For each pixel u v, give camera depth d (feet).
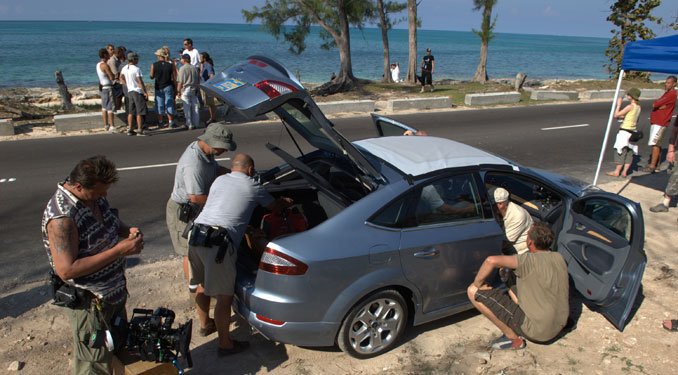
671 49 21.31
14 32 466.29
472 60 229.66
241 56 197.36
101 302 9.89
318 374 12.57
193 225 12.57
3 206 23.95
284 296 11.62
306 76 124.57
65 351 13.23
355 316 12.41
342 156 15.24
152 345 10.70
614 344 14.21
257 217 15.57
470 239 13.58
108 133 40.16
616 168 31.48
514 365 13.19
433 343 13.99
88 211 9.55
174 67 41.57
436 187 13.43
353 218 12.27
